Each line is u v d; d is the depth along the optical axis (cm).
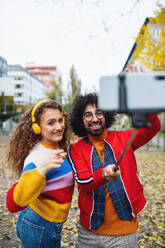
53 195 152
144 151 1322
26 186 129
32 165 146
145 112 72
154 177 672
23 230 151
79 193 167
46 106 158
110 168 126
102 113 174
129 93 70
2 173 637
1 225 358
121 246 150
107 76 72
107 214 156
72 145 178
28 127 167
